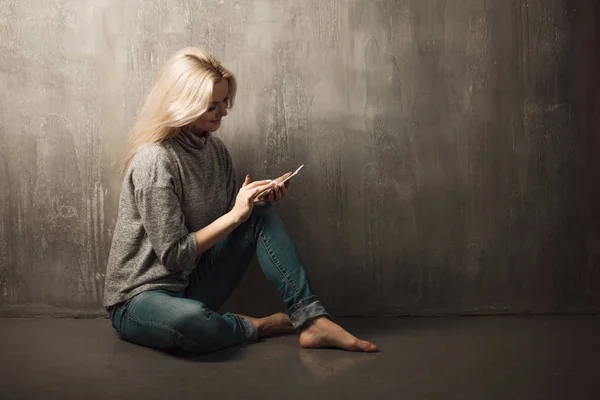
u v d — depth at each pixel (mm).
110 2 2639
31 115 2676
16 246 2721
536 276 2770
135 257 2262
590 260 2766
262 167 2707
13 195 2703
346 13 2654
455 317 2734
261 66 2668
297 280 2250
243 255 2367
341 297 2764
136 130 2338
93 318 2740
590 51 2695
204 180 2367
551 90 2705
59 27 2645
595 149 2729
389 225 2738
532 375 1938
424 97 2691
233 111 2684
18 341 2367
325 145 2701
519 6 2674
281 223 2320
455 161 2721
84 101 2672
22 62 2656
